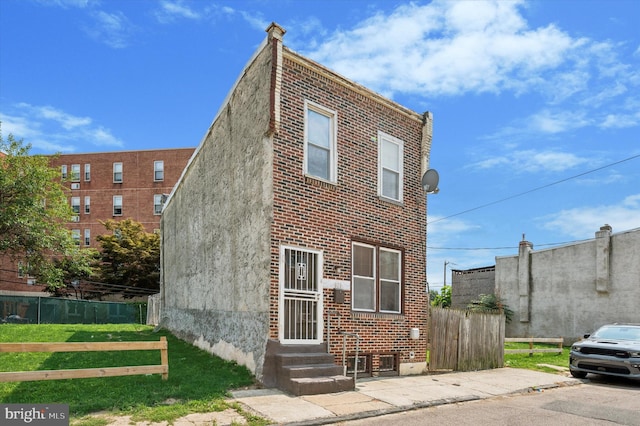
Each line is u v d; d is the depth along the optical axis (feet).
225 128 42.86
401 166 41.96
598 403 29.19
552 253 81.41
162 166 144.56
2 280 118.01
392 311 39.65
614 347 37.58
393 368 38.37
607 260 73.72
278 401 25.80
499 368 45.65
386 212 40.01
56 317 86.94
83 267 78.13
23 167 71.82
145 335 55.62
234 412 23.02
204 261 46.91
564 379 39.29
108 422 20.53
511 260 87.61
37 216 71.67
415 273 41.63
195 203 52.19
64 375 23.62
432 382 34.81
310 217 34.32
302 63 34.94
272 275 31.68
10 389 25.54
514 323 85.51
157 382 27.99
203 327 44.91
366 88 39.19
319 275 34.32
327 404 25.62
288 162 33.47
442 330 42.04
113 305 96.68
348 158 37.63
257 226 34.01
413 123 43.60
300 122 34.58
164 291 69.41
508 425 23.13
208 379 29.81
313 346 32.60
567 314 78.13
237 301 36.65
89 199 145.18
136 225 127.54
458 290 102.22
